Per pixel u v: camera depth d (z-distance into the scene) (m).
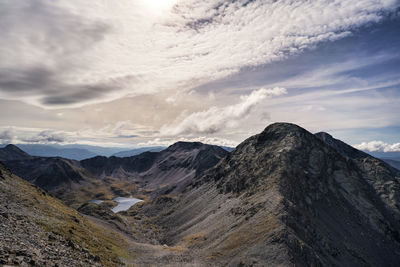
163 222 165.00
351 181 136.75
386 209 128.25
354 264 79.38
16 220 39.47
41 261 24.08
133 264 56.66
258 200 101.44
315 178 124.50
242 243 73.38
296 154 136.12
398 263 96.75
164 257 73.62
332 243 84.38
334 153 151.12
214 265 66.00
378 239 107.12
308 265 61.41
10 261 20.31
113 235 94.75
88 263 33.25
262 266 58.19
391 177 153.00
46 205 73.94
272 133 171.62
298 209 91.00
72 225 63.34
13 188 73.94
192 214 152.25
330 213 108.94
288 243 65.31
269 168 128.62
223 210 120.25
